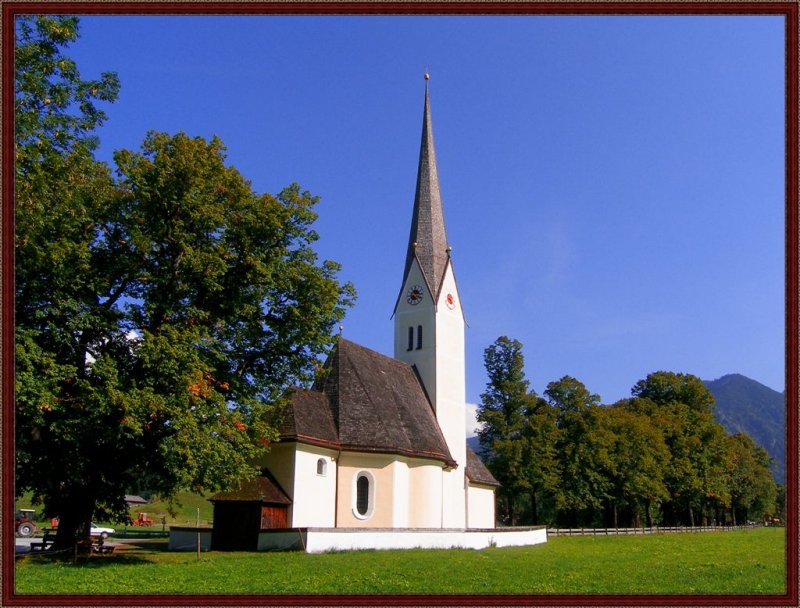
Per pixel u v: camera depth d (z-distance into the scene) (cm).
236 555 3094
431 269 5694
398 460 4188
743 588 2212
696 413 9544
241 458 2864
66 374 2541
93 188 2847
